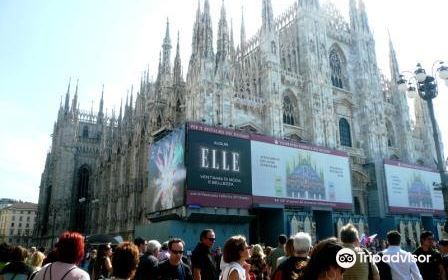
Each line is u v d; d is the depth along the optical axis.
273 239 46.91
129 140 73.38
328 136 59.22
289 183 47.94
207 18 51.56
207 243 11.48
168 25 68.31
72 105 103.25
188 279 10.59
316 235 52.34
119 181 74.94
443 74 22.80
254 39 62.88
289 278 7.58
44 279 6.68
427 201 64.31
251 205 43.84
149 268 10.51
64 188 96.44
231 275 8.16
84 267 27.64
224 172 42.66
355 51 71.56
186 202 39.25
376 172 61.53
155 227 42.78
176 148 42.97
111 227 73.38
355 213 61.62
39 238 101.75
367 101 67.75
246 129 51.84
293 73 60.00
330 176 52.81
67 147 99.38
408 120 73.88
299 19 64.38
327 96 61.50
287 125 56.56
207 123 46.78
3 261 9.83
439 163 21.58
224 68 50.78
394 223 57.91
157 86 64.12
